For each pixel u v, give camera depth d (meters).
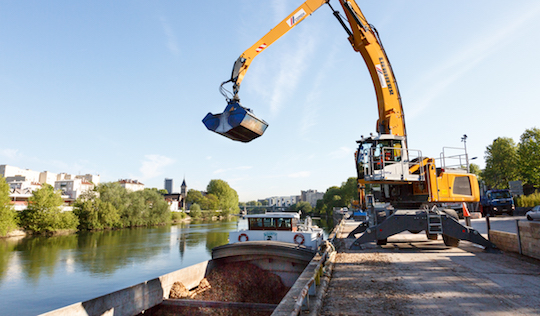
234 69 11.99
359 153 12.61
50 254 34.75
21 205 58.22
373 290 5.80
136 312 12.05
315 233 16.80
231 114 10.54
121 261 30.83
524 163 44.75
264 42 12.77
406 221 10.52
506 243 9.79
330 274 7.20
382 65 13.52
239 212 166.50
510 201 26.22
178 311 12.89
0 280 23.41
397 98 13.46
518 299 5.06
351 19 13.36
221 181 157.12
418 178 11.75
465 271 7.07
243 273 15.39
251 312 11.97
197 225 83.06
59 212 55.03
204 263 16.75
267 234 16.23
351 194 106.50
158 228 71.06
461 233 9.86
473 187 12.17
